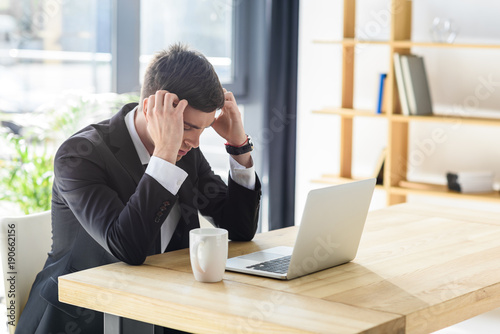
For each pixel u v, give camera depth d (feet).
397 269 5.34
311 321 4.04
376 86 12.20
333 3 13.76
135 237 5.22
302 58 14.19
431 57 12.65
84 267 5.85
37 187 9.39
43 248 6.36
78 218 5.53
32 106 10.36
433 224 7.13
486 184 11.64
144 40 12.07
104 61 11.27
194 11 13.00
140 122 5.91
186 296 4.53
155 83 5.59
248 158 6.28
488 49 12.08
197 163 6.72
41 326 5.67
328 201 4.95
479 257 5.78
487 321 9.06
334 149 14.05
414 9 12.73
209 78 5.54
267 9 13.08
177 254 5.72
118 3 11.28
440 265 5.49
